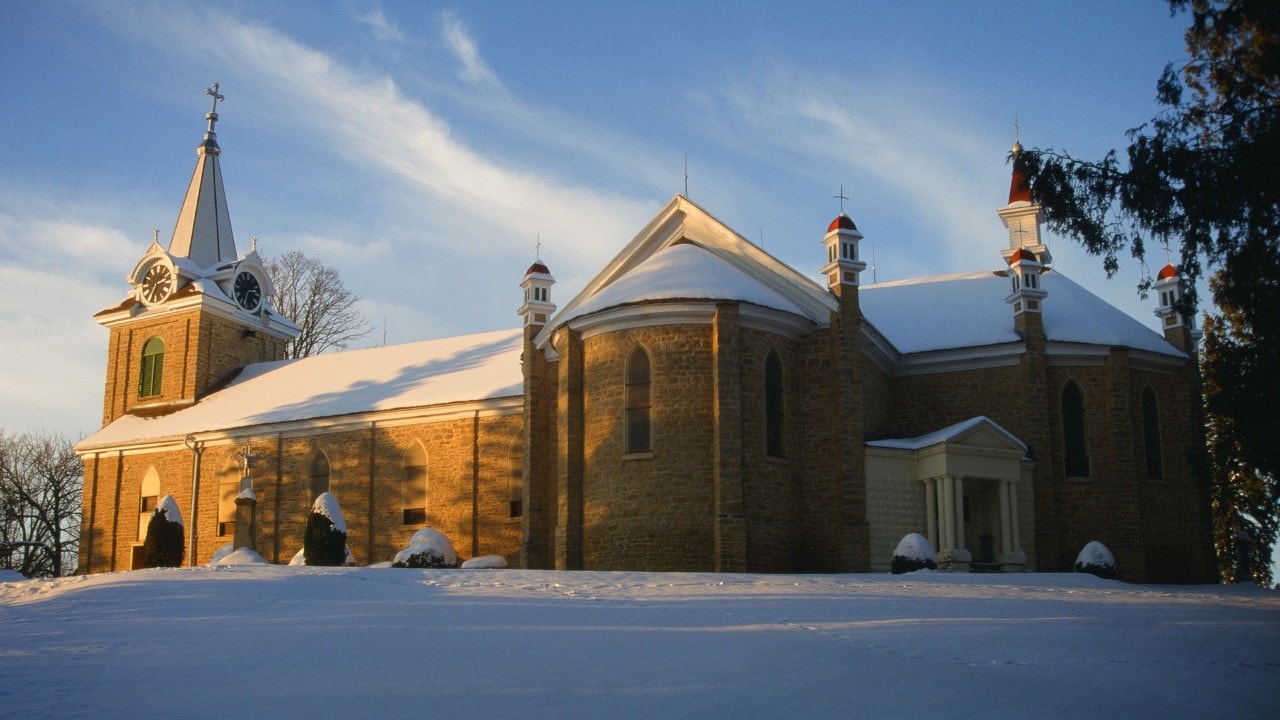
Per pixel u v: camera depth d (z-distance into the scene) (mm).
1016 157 26906
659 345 37219
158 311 62250
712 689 13828
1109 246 26484
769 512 36781
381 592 24016
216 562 43469
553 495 43594
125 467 58625
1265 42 25656
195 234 65562
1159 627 20453
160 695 13562
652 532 36125
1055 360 42906
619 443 37219
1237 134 25609
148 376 62438
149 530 45938
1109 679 15266
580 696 13414
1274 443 27656
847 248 38875
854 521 36750
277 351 66688
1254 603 26188
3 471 74875
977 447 38688
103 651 16594
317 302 80750
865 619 20344
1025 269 42906
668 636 17672
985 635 18625
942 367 44219
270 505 53562
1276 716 13367
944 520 37781
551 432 44250
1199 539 42625
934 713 12930
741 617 20297
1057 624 20312
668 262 39812
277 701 13195
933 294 48062
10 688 13953
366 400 52906
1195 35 27062
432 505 49750
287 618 19844
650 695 13484
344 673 14820
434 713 12586
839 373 37844
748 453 36750
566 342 39031
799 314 38219
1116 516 41125
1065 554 41344
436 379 53125
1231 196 24609
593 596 23578
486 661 15562
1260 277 26047
